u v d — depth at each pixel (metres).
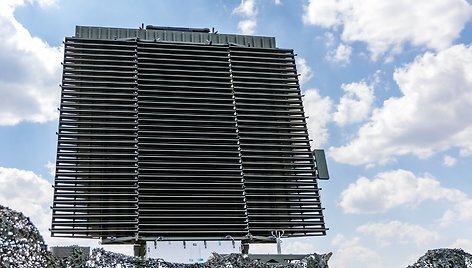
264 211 56.62
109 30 62.94
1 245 16.98
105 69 60.41
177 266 23.33
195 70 62.66
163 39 64.75
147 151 56.53
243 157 58.38
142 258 22.75
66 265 19.84
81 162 55.19
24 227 18.42
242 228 54.69
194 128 58.97
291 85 64.81
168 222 53.53
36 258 18.25
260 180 58.06
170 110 59.47
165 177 55.31
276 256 37.41
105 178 54.75
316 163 58.75
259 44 67.12
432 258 24.86
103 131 57.25
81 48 60.72
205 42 65.81
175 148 57.38
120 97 59.22
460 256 24.77
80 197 53.22
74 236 52.19
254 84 63.66
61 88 58.19
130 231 52.34
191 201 54.75
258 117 61.56
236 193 56.31
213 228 54.19
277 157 59.31
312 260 26.06
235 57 64.75
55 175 54.06
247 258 25.48
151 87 60.25
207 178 56.34
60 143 55.50
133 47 62.09
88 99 58.16
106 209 52.97
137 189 54.16
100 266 20.80
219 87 62.19
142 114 58.38
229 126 59.78
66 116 56.97
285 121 62.16
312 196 58.59
